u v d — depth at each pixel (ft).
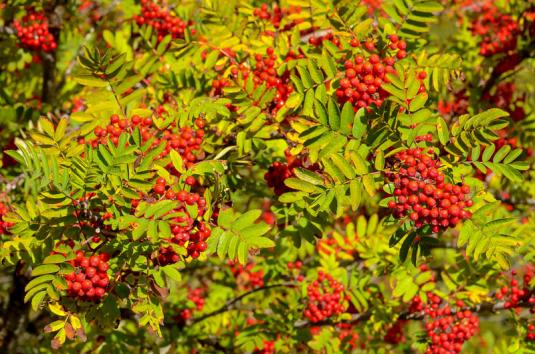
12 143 8.02
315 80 7.01
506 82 8.40
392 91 6.88
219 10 7.50
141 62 7.63
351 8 7.19
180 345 8.42
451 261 8.76
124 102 7.16
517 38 8.29
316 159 6.96
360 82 6.98
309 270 8.21
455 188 6.88
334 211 6.98
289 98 7.06
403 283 7.76
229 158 7.32
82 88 8.41
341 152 6.98
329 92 7.15
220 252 6.90
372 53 7.16
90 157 6.84
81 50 8.64
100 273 6.88
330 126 6.89
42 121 6.99
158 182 6.90
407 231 7.00
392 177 6.96
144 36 7.82
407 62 7.17
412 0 7.17
